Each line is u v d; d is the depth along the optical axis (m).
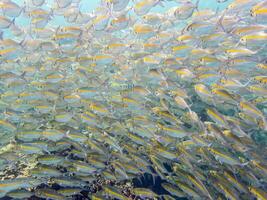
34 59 1.83
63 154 1.65
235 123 1.34
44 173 1.32
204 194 1.24
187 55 1.56
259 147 1.38
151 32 1.69
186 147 1.41
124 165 1.39
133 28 1.72
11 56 1.65
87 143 1.45
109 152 1.49
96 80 1.74
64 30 1.75
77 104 1.62
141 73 1.71
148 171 1.42
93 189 1.56
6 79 1.67
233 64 1.43
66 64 1.83
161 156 1.45
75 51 1.79
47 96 1.62
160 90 1.58
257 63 1.41
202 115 1.85
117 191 1.34
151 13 1.77
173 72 1.63
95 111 1.50
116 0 1.54
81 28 1.76
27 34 1.85
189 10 1.59
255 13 1.38
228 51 1.44
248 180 1.29
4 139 1.52
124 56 1.88
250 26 1.39
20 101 1.60
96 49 1.87
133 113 1.59
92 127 1.51
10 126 1.47
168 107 1.62
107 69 1.87
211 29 1.54
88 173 1.41
